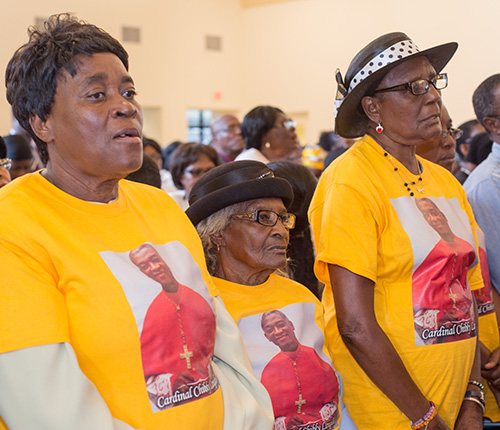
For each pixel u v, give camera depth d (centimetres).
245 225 160
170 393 113
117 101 115
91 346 109
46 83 113
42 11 1056
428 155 252
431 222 171
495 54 1043
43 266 109
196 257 129
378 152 178
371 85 175
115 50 119
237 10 1302
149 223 126
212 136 542
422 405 162
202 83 1265
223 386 127
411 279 168
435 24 1091
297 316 163
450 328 169
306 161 674
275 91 1281
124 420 110
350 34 1184
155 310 114
